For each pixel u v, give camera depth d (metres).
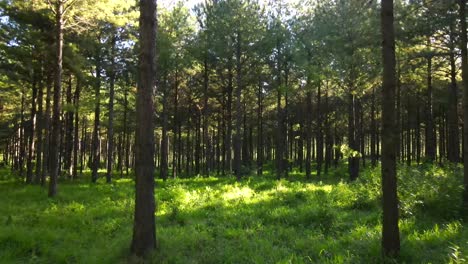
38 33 16.97
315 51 21.72
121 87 25.02
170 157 65.62
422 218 9.20
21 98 30.80
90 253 7.29
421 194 10.16
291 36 23.25
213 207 12.50
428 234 7.46
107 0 16.05
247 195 15.01
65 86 26.41
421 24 12.39
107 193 16.62
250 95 33.28
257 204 13.02
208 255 7.18
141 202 7.18
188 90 31.53
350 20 16.78
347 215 10.59
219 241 8.27
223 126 34.66
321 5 20.83
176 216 10.70
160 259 6.87
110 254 7.10
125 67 21.80
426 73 19.83
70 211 11.84
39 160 22.34
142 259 6.80
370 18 13.47
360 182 14.13
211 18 23.61
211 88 29.91
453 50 13.77
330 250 7.17
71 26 16.33
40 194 16.16
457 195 9.88
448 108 30.05
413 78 19.44
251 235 8.83
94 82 19.50
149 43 7.27
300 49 22.20
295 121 40.47
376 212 10.52
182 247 7.64
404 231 8.10
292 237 8.52
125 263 6.73
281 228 9.40
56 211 11.78
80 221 10.32
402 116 35.84
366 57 16.09
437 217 9.27
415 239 7.26
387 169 6.39
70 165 26.16
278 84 24.94
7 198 15.03
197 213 11.40
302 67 22.11
